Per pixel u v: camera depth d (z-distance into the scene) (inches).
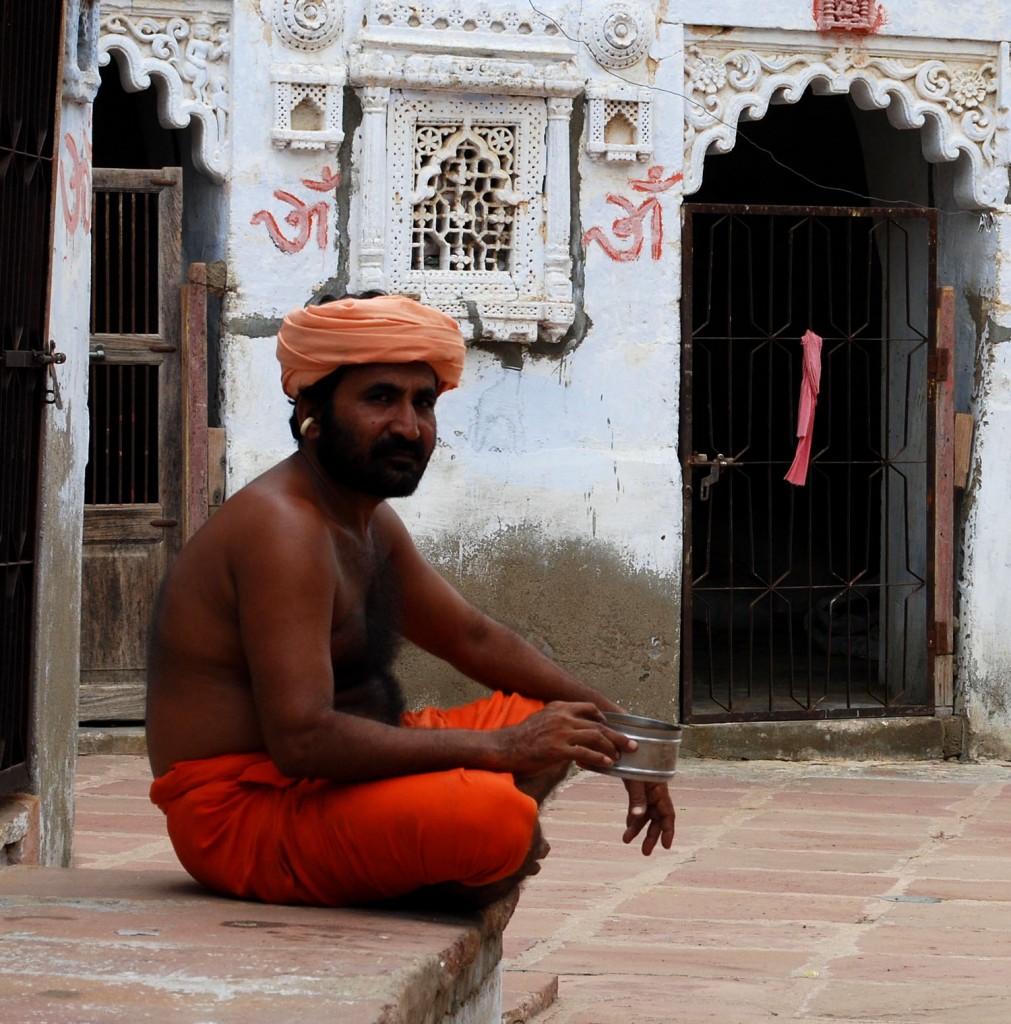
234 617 122.6
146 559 301.1
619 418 307.1
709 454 368.5
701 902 210.5
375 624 129.0
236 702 123.8
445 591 137.6
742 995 165.5
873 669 374.0
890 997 165.2
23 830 171.2
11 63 165.3
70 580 190.7
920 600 331.3
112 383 303.9
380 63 291.3
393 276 297.3
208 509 296.7
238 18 291.0
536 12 298.4
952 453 321.1
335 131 293.9
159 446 300.2
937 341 321.1
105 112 361.7
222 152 292.7
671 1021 155.5
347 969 103.7
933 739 321.1
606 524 305.7
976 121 319.6
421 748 117.1
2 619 169.0
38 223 173.6
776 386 445.7
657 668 308.3
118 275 299.9
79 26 191.0
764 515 450.6
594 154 303.4
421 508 299.4
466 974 121.0
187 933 112.7
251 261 294.0
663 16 305.1
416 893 125.4
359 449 121.7
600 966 177.6
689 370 311.4
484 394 302.0
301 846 121.4
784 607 444.8
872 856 240.5
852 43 314.2
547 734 118.4
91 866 217.8
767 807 275.6
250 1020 92.4
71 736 191.6
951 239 330.0
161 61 288.8
